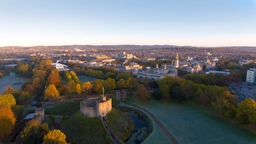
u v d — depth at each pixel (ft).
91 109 463.42
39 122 484.33
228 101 531.91
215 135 440.45
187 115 556.51
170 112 580.71
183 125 492.13
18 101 630.33
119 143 399.65
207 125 490.90
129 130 474.49
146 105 643.86
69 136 433.89
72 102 641.81
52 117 513.45
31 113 586.04
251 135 435.12
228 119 513.04
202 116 547.49
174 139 424.87
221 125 489.26
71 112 584.40
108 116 475.72
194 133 450.71
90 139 417.28
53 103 635.66
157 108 615.57
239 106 476.54
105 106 472.44
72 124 462.19
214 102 556.51
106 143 403.34
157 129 469.57
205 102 602.85
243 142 409.69
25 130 366.63
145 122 534.37
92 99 532.73
